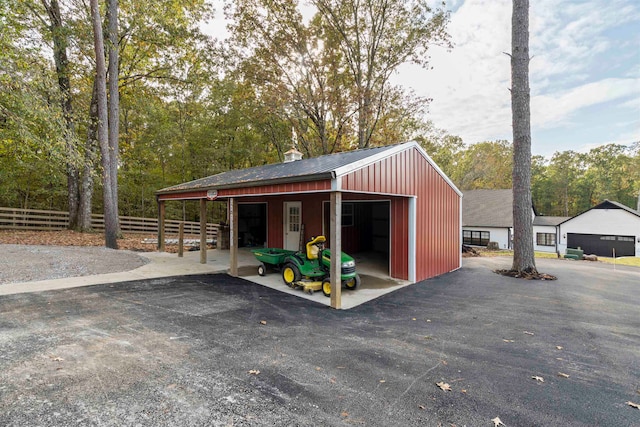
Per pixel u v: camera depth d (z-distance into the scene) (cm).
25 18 1078
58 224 1477
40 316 401
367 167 563
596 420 219
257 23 1550
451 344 357
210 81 1602
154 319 408
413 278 718
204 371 274
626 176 3491
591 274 859
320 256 595
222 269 784
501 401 241
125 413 209
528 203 830
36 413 205
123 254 924
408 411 224
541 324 433
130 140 1880
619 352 341
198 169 1983
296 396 239
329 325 415
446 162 3017
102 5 1252
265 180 584
